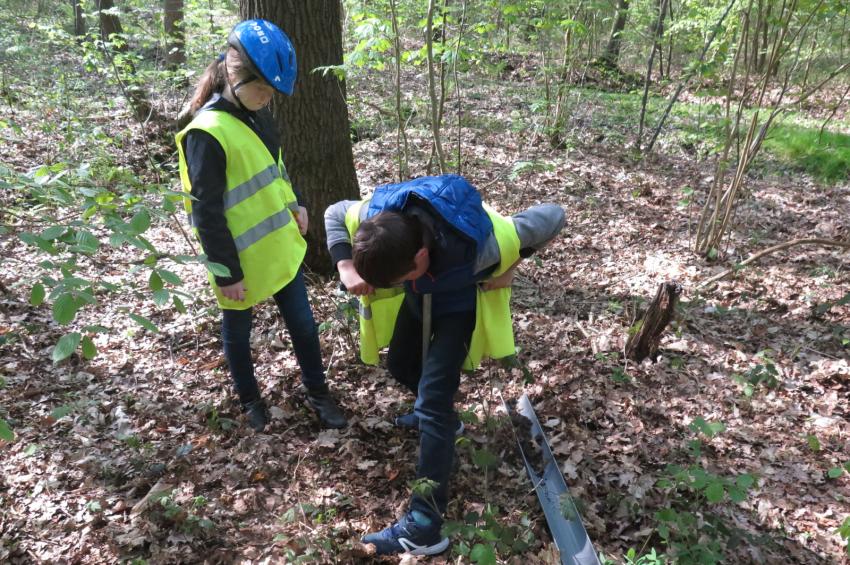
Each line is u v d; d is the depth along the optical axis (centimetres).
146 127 793
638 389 355
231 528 255
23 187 196
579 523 241
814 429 327
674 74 1584
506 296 250
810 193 745
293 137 420
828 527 265
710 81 665
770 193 739
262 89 264
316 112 420
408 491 276
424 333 248
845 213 672
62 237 187
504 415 320
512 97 1068
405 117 881
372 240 206
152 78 844
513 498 272
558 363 376
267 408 325
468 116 949
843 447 313
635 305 432
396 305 273
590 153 884
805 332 421
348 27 784
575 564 231
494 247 224
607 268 527
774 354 396
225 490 275
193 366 365
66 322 171
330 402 321
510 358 266
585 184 734
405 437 311
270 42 254
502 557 238
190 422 318
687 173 815
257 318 407
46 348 374
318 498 270
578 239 585
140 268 196
